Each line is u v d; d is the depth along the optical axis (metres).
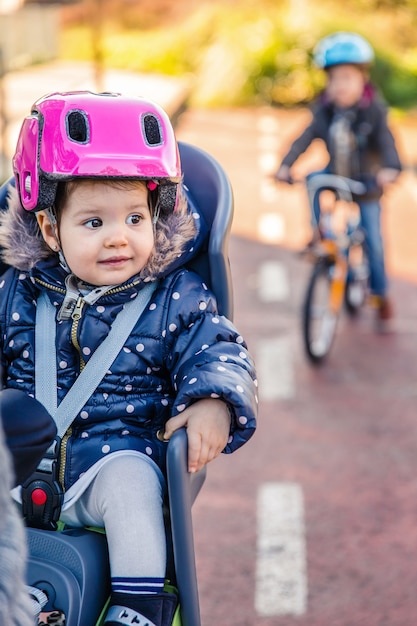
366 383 5.92
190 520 1.92
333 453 4.92
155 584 1.94
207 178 2.32
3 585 1.43
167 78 21.86
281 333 6.87
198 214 2.23
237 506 4.35
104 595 1.98
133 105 1.97
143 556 1.95
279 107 21.56
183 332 2.11
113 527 1.97
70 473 2.04
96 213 1.98
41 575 1.92
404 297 7.89
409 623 3.48
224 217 2.22
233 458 4.85
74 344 2.09
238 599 3.61
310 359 6.16
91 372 2.07
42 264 2.10
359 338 6.80
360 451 4.95
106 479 2.00
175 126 16.88
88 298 2.07
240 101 21.61
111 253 1.99
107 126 1.93
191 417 1.97
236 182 12.98
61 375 2.10
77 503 2.04
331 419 5.35
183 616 1.94
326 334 6.23
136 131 1.95
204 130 17.75
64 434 2.05
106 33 29.11
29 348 2.12
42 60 11.77
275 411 5.45
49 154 1.93
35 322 2.13
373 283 7.00
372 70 21.39
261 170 13.83
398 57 22.53
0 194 2.27
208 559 3.88
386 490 4.53
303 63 21.56
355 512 4.31
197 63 23.77
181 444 1.90
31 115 2.00
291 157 6.48
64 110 1.93
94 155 1.91
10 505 1.48
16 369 2.13
